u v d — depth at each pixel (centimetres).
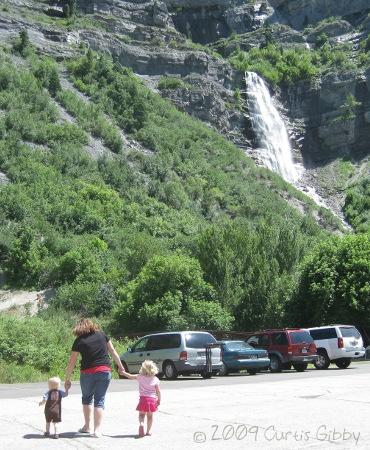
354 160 10512
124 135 8344
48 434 953
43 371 2478
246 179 8481
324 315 3575
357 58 11950
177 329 3700
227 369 2536
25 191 6216
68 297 4644
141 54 10844
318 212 8444
